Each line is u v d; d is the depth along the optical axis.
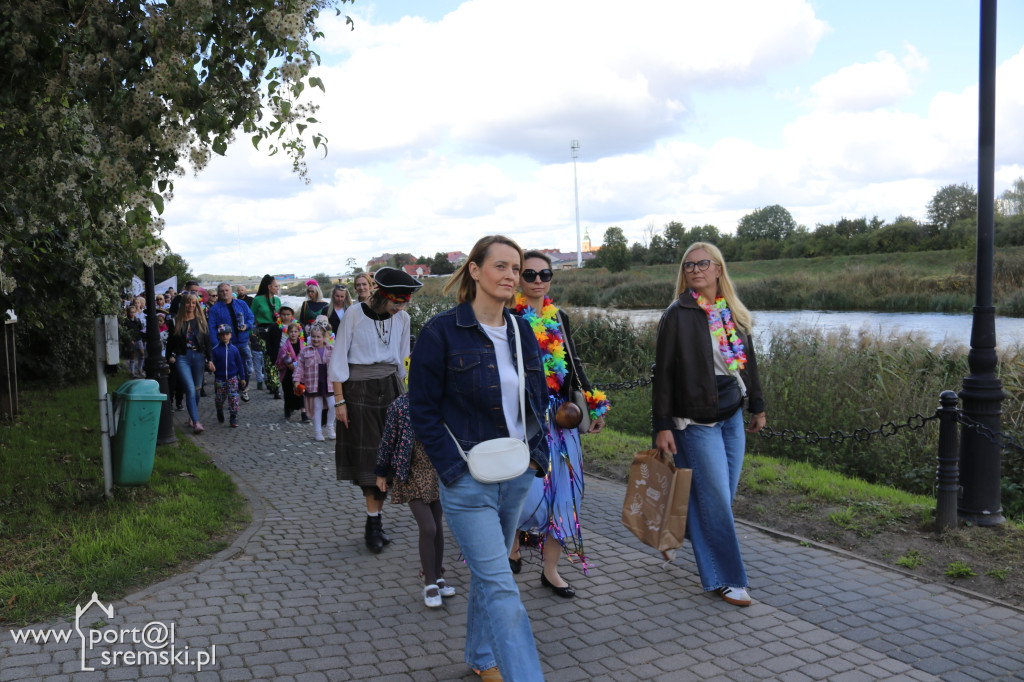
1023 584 4.35
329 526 5.68
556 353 4.23
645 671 3.44
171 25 4.28
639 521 4.43
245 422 10.61
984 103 5.30
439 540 4.37
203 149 4.61
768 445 8.51
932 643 3.70
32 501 5.61
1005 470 7.31
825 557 4.90
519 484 3.05
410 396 3.02
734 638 3.77
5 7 4.27
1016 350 9.76
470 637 3.32
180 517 5.50
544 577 4.42
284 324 12.59
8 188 4.80
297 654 3.58
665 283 36.44
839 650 3.63
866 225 62.34
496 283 2.98
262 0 4.48
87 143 4.29
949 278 30.48
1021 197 45.84
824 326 12.26
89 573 4.42
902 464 7.59
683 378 4.25
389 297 5.18
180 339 9.66
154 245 4.59
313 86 4.56
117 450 5.75
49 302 7.87
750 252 68.50
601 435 8.88
